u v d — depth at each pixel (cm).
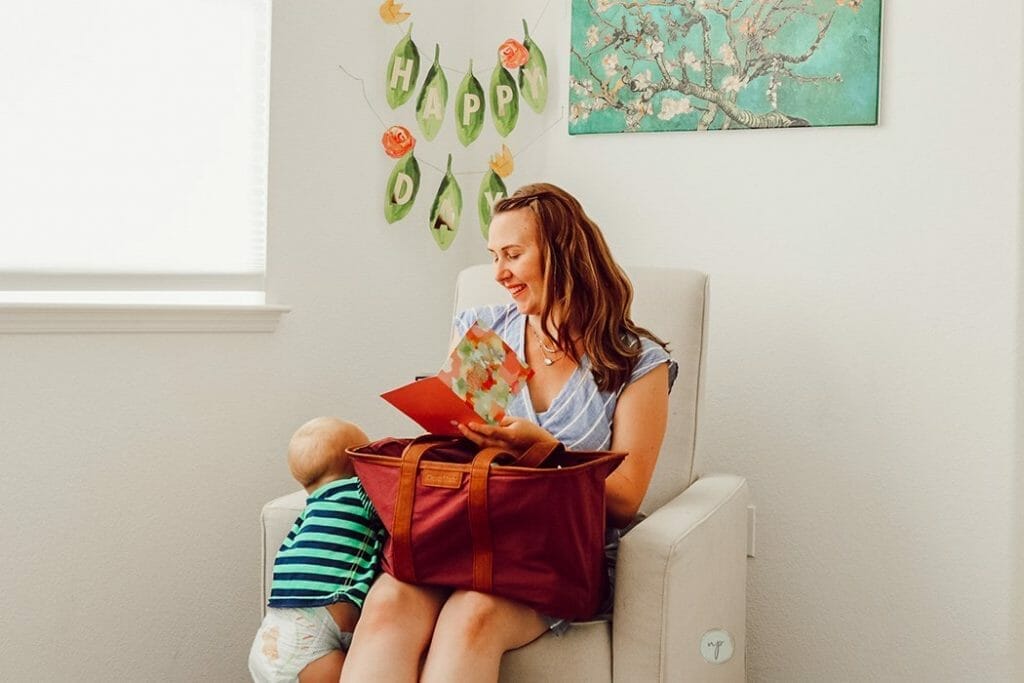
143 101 202
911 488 222
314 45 228
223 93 216
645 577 159
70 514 190
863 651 229
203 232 214
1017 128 209
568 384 175
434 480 151
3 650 181
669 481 197
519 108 263
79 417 190
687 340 201
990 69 212
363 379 244
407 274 254
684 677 166
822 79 226
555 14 258
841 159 227
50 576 187
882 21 221
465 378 156
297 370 229
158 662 206
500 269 178
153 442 202
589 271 175
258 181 223
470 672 144
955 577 219
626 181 250
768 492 237
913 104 219
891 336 223
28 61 184
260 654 156
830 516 231
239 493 219
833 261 228
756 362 237
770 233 234
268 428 224
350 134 237
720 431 241
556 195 179
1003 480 213
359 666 144
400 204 246
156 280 205
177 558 208
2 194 183
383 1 243
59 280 191
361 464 158
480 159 268
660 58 243
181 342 206
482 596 152
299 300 229
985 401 214
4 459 180
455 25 263
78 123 192
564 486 148
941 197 217
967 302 216
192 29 209
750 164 236
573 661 160
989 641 215
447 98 262
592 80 251
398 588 154
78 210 193
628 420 172
